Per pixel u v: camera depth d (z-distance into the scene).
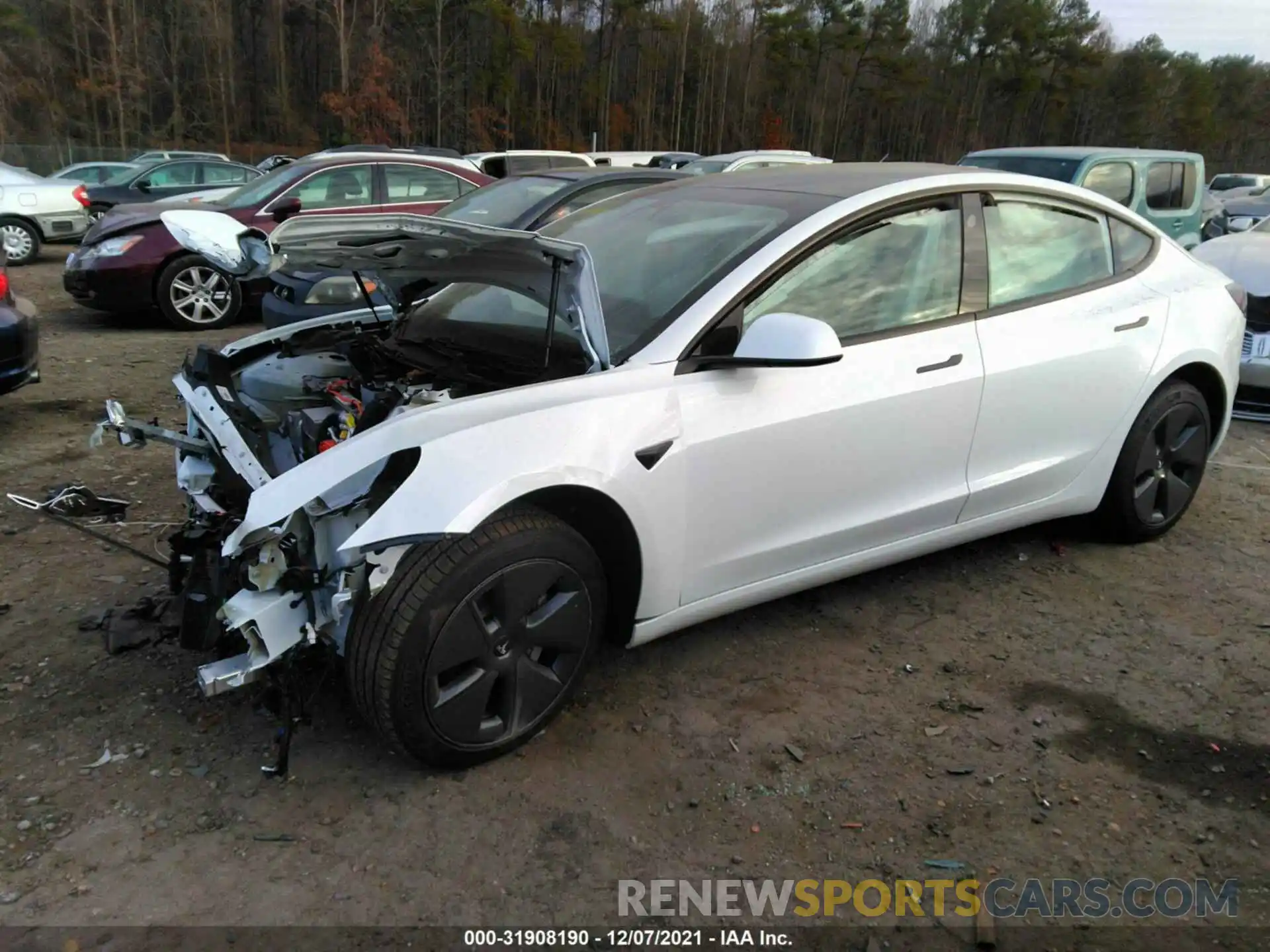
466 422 2.48
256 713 2.88
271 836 2.42
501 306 3.40
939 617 3.62
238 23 55.78
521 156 16.62
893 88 66.75
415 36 53.72
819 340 2.56
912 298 3.30
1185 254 4.31
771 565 3.13
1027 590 3.85
